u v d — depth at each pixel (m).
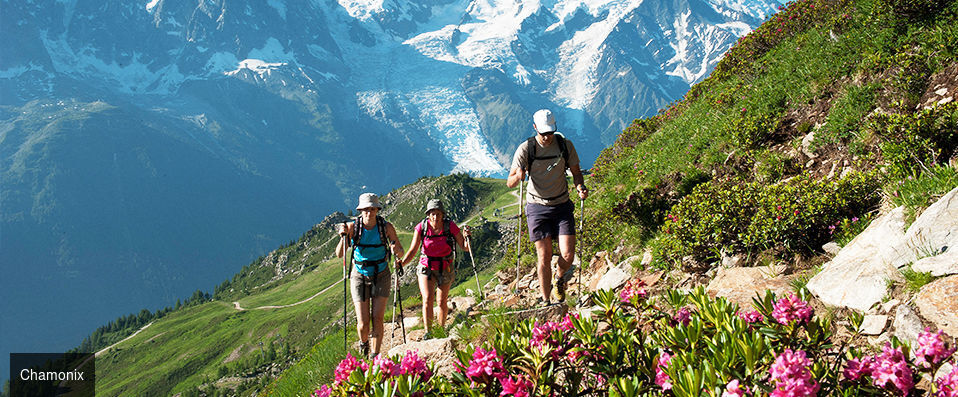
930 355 2.56
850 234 6.08
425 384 3.48
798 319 3.04
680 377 2.66
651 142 14.70
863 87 8.78
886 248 4.95
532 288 10.59
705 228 7.31
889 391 2.66
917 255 4.56
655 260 8.25
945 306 3.85
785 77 11.33
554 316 7.05
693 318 3.21
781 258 6.59
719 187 9.47
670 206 10.20
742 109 11.12
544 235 7.52
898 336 4.00
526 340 3.51
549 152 7.35
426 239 9.09
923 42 8.46
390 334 10.38
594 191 15.55
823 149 8.66
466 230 9.51
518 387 3.02
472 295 12.77
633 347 3.46
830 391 2.84
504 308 8.09
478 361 3.20
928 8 8.88
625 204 10.45
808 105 10.05
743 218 7.02
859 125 8.26
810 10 14.12
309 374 9.81
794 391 2.33
